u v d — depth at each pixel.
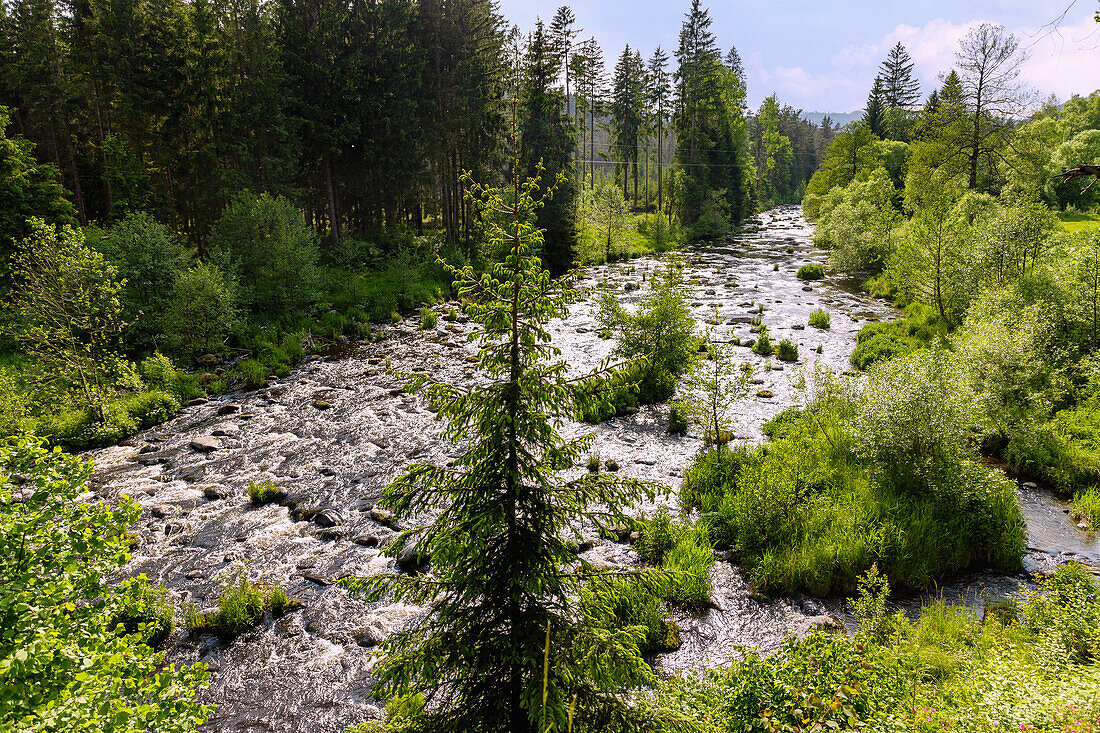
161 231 26.77
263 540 13.73
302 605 11.57
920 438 13.12
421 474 5.73
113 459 17.75
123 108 34.56
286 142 38.44
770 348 25.78
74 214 31.55
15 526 4.57
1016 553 11.86
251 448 18.52
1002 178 42.97
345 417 20.88
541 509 5.55
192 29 35.78
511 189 5.77
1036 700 5.70
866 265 43.56
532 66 48.53
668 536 12.55
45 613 4.32
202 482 16.41
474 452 5.61
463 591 5.39
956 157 43.94
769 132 108.56
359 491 15.94
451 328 32.34
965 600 10.98
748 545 12.65
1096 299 18.81
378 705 9.31
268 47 38.50
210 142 35.94
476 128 46.41
